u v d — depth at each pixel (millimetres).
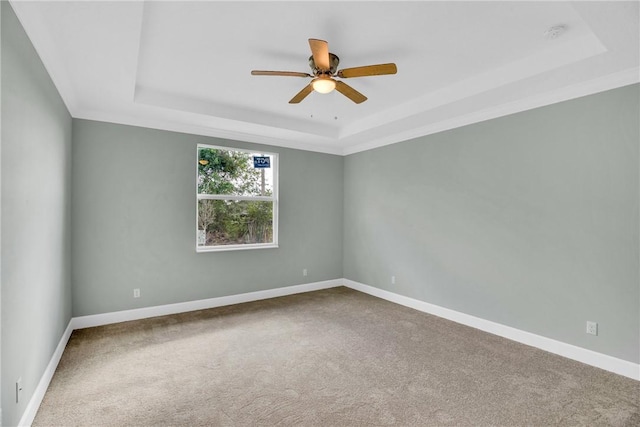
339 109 3896
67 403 2123
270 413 2037
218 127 4160
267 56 2592
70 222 3359
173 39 2330
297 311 4160
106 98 3137
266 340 3209
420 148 4242
